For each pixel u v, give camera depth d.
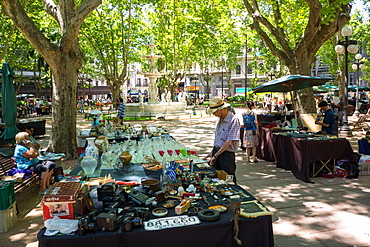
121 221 2.44
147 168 4.07
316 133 7.39
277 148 7.42
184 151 4.75
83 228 2.27
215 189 3.21
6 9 7.41
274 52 11.56
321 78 8.16
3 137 8.45
